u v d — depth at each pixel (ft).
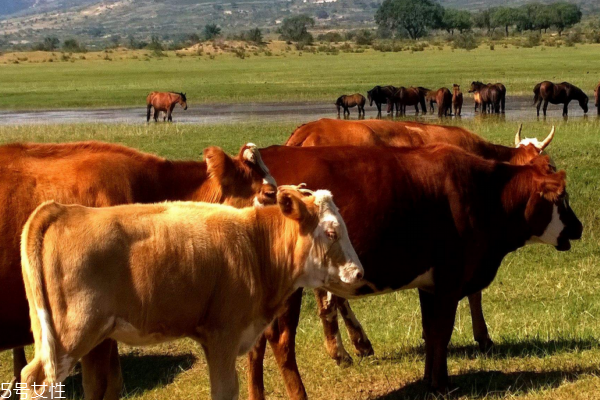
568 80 162.50
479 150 35.40
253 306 19.76
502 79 170.91
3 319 21.06
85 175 22.06
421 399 24.53
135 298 18.37
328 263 20.11
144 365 28.66
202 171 24.03
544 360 27.02
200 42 448.65
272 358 29.07
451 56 286.25
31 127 94.27
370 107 151.02
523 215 26.18
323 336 31.14
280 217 20.13
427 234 24.77
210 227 19.25
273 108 127.13
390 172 24.62
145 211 18.98
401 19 559.38
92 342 18.06
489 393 24.22
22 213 21.12
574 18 539.29
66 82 189.88
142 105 135.85
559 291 36.22
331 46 404.57
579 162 58.34
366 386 25.84
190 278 18.80
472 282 26.11
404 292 37.99
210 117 114.32
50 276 17.70
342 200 24.07
